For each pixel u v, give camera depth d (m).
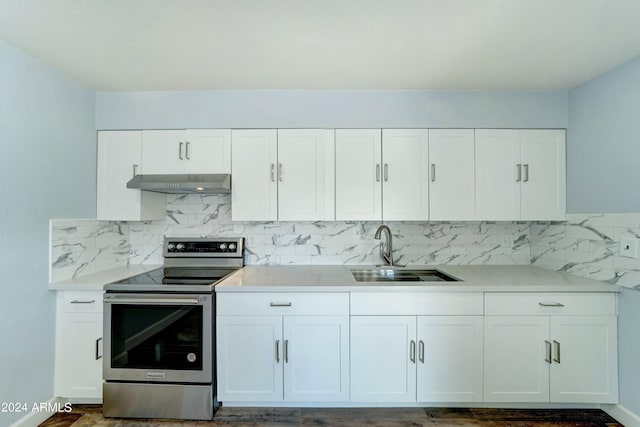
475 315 1.95
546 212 2.32
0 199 1.67
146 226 2.70
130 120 2.34
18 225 1.76
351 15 1.45
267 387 1.95
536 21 1.49
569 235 2.28
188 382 1.92
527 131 2.33
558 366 1.94
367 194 2.34
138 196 2.35
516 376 1.95
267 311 1.95
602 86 2.02
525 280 2.08
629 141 1.84
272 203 2.35
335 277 2.19
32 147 1.84
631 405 1.83
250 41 1.67
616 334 1.92
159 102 2.34
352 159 2.34
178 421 1.91
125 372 1.92
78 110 2.18
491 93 2.32
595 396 1.92
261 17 1.46
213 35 1.61
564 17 1.46
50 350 1.96
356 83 2.21
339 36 1.62
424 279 2.46
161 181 2.24
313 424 1.89
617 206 1.91
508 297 1.95
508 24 1.52
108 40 1.66
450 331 1.96
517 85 2.23
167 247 2.63
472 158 2.33
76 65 1.94
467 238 2.68
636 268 1.80
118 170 2.35
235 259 2.61
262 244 2.69
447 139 2.33
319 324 1.95
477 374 1.95
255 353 1.95
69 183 2.11
